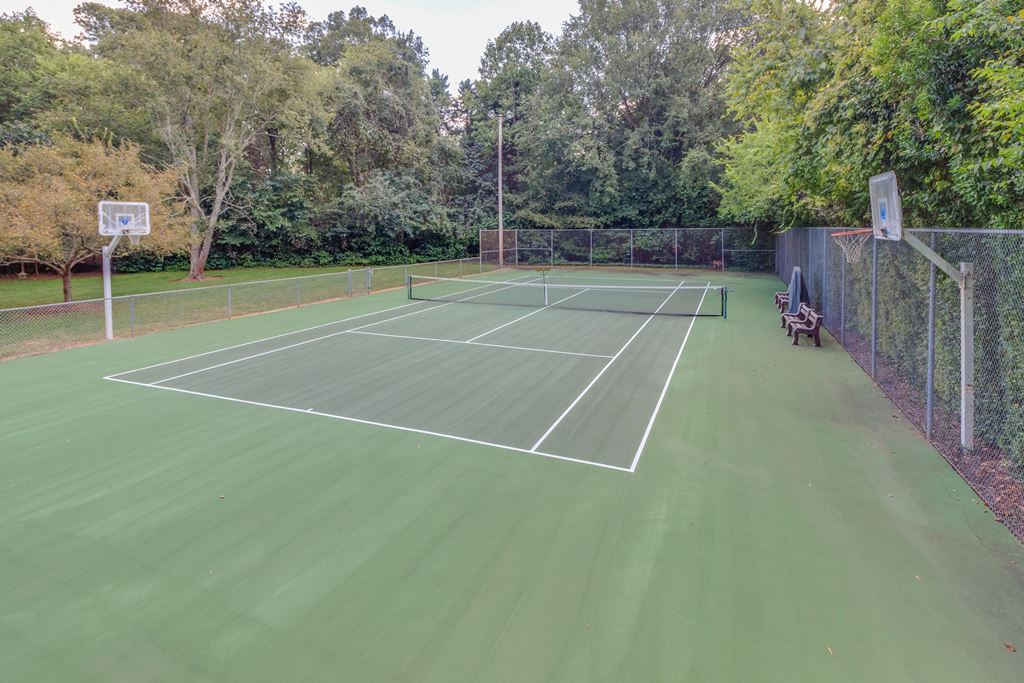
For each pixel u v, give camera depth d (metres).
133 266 29.58
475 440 6.66
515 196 36.25
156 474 5.73
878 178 6.59
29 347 11.97
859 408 7.69
